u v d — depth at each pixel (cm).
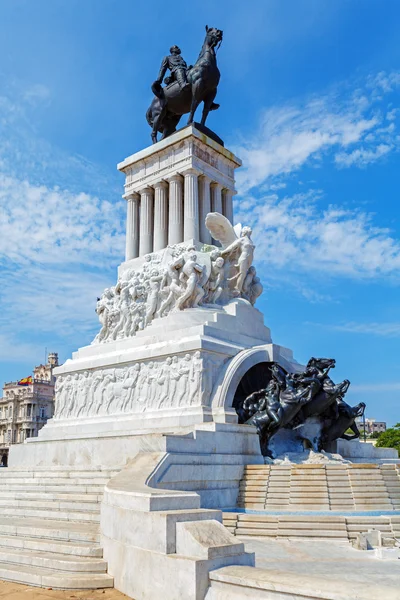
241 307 2872
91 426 2745
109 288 3250
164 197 3450
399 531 1616
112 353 2875
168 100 3594
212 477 1875
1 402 10119
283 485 1931
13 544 1365
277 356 2756
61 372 3088
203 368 2439
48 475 2133
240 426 2161
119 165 3641
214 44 3528
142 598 918
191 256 2867
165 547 874
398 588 654
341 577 1089
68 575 1086
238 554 850
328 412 2634
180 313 2730
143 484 1260
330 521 1658
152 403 2589
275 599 704
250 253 3008
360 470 1909
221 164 3562
